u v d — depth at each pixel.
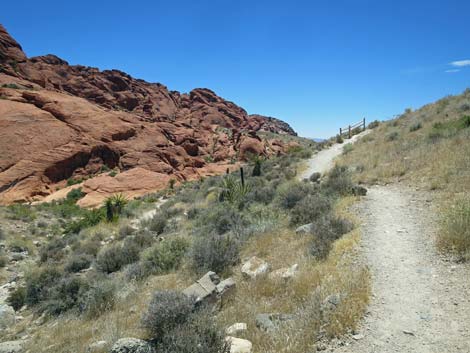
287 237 9.79
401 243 7.40
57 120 48.47
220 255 9.15
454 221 7.00
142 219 23.38
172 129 70.00
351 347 4.46
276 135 120.88
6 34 76.00
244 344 4.82
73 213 29.34
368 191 12.21
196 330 4.95
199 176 54.53
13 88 55.59
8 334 8.87
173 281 9.10
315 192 13.38
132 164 49.69
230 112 130.88
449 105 25.41
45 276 11.55
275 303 6.23
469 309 4.86
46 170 40.53
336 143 33.78
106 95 94.94
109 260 12.28
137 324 6.75
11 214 25.61
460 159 11.77
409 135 21.09
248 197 17.33
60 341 7.21
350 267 6.62
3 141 40.81
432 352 4.20
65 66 98.00
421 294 5.44
